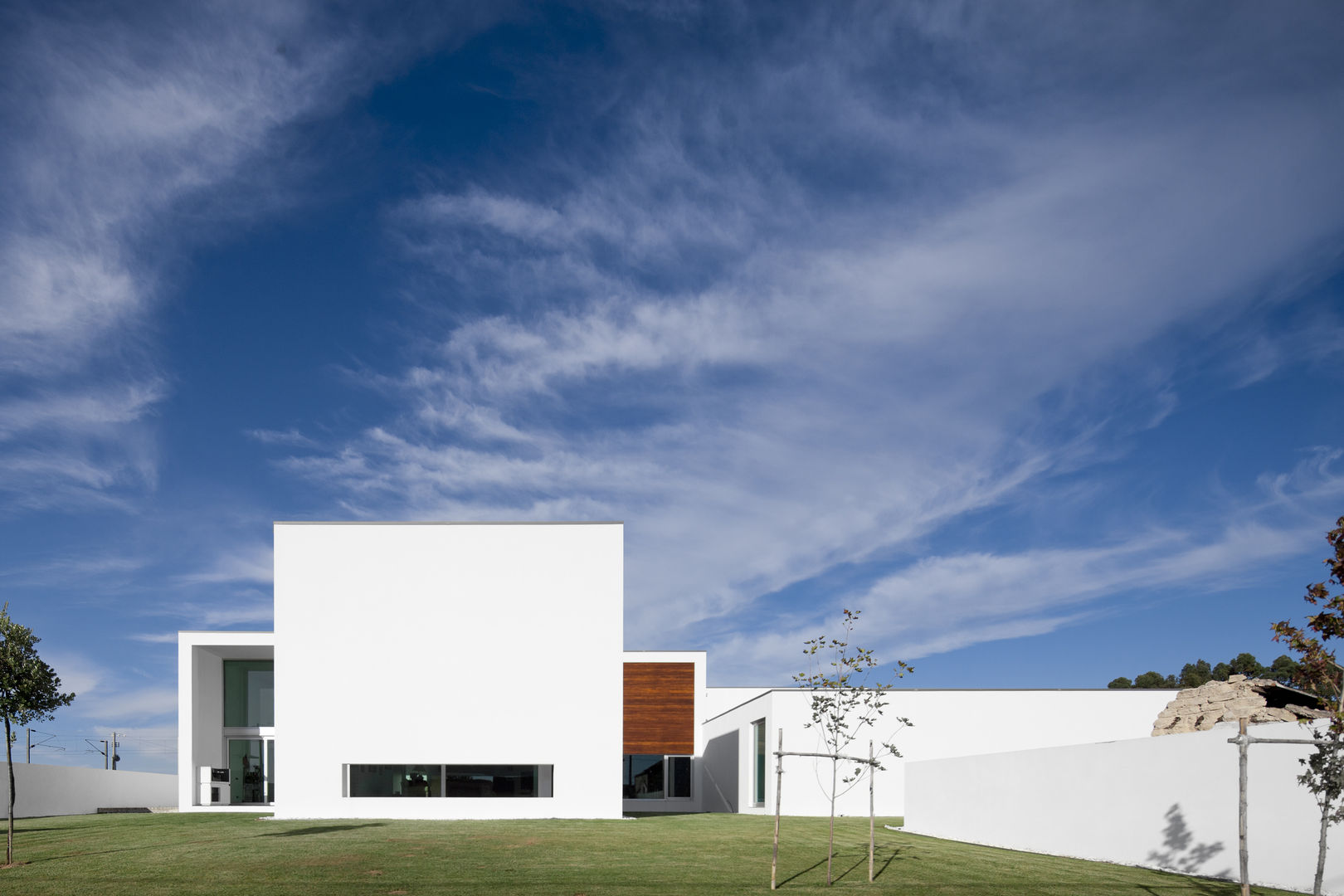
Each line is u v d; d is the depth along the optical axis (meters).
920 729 26.52
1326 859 10.43
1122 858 13.67
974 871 13.26
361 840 16.42
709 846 15.68
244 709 28.19
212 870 13.44
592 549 22.47
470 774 22.03
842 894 11.75
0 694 13.91
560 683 22.00
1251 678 14.52
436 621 22.20
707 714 35.16
